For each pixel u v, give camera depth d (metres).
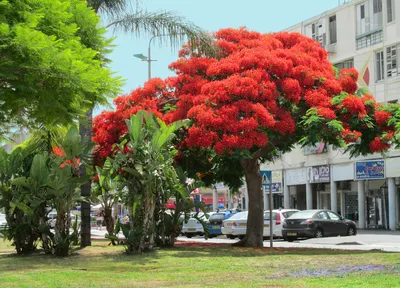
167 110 21.28
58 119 11.28
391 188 37.94
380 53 38.97
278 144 21.14
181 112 20.02
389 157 37.59
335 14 42.62
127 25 21.11
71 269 14.27
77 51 11.12
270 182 21.28
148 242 18.69
